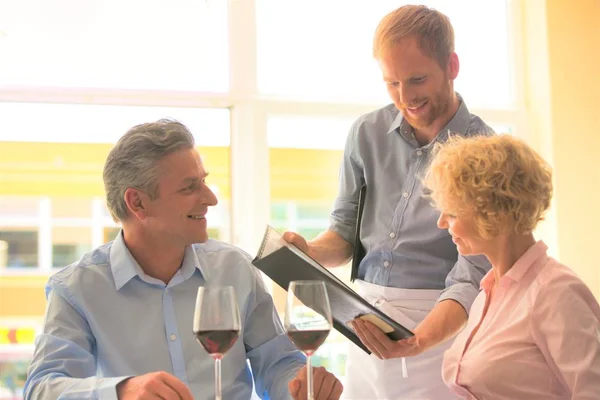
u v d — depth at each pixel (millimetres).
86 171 3494
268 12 3738
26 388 1910
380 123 2584
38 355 1951
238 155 3617
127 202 1991
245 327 2166
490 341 1740
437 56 2297
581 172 3914
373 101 3789
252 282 2172
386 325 1781
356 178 2656
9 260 3410
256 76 3672
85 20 3525
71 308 2031
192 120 3621
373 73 3834
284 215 3678
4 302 3404
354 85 3816
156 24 3596
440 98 2350
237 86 3639
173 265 2086
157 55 3594
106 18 3545
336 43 3805
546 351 1663
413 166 2482
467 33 4027
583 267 3889
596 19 3947
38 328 3430
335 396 1823
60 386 1796
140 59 3574
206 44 3645
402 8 2336
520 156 1705
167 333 2043
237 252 2229
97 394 1700
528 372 1677
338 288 1732
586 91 3934
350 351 2598
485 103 4008
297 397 1802
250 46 3668
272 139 3686
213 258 2186
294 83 3754
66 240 3469
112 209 2045
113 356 2018
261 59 3729
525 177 1693
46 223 3453
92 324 2027
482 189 1689
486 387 1723
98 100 3486
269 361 2135
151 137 1970
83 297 2033
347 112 3740
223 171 3648
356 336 1928
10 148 3432
